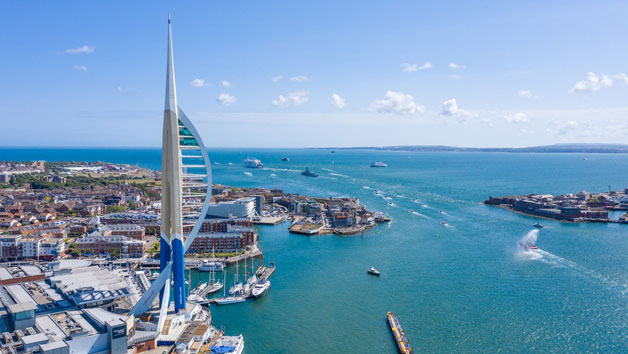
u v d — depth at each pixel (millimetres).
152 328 193250
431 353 196750
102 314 184625
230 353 191375
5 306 192375
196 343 198625
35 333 169875
